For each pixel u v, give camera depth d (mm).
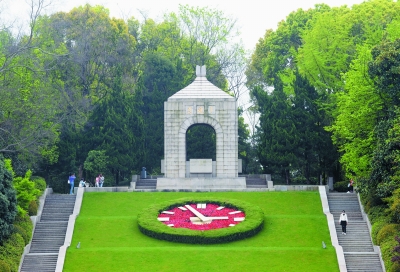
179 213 81812
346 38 106062
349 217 81938
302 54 109438
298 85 100938
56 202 86312
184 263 70000
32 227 78062
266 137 101062
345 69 103500
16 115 89500
